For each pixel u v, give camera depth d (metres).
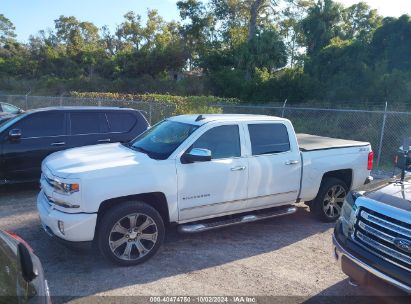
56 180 4.39
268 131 5.64
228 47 46.34
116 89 41.72
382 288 3.23
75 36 65.00
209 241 5.42
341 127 16.44
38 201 4.95
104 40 65.00
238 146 5.32
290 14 47.44
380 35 28.23
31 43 63.25
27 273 2.53
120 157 4.83
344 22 46.41
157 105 16.98
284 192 5.68
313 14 39.62
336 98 26.69
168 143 5.14
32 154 7.60
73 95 24.12
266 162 5.46
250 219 5.46
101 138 8.21
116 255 4.48
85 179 4.27
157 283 4.20
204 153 4.70
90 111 8.27
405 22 26.67
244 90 34.31
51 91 41.53
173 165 4.79
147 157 4.84
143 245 4.68
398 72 23.98
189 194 4.89
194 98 20.05
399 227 3.13
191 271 4.49
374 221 3.35
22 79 49.00
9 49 66.12
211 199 5.06
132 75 47.16
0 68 52.12
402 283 3.02
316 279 4.38
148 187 4.59
